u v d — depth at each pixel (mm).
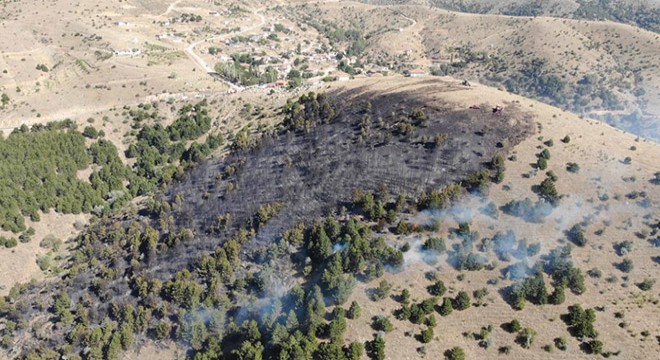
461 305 101438
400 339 97062
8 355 116000
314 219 128375
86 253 140375
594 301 102688
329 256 113688
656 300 101938
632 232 116125
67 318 119500
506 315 101000
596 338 95875
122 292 124250
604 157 137625
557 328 98188
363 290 106250
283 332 98500
